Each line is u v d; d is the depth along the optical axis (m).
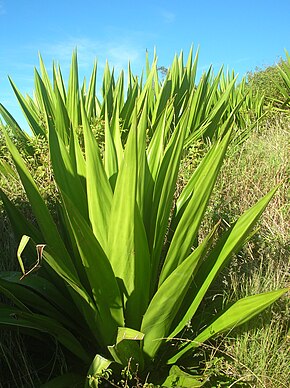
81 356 2.52
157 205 2.53
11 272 2.65
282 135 6.54
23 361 2.65
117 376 2.46
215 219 3.94
